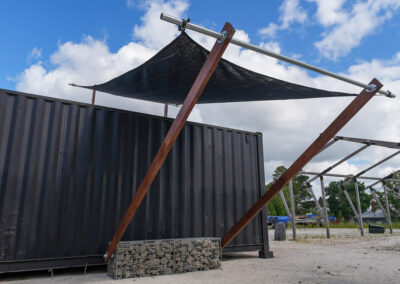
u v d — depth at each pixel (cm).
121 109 522
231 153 640
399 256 621
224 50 299
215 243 491
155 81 511
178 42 372
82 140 479
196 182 575
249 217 461
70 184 457
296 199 4884
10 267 401
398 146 873
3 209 408
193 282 387
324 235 1333
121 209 490
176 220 540
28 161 434
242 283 380
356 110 376
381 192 4538
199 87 315
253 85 495
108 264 445
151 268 432
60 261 434
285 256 640
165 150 341
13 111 438
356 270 467
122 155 508
